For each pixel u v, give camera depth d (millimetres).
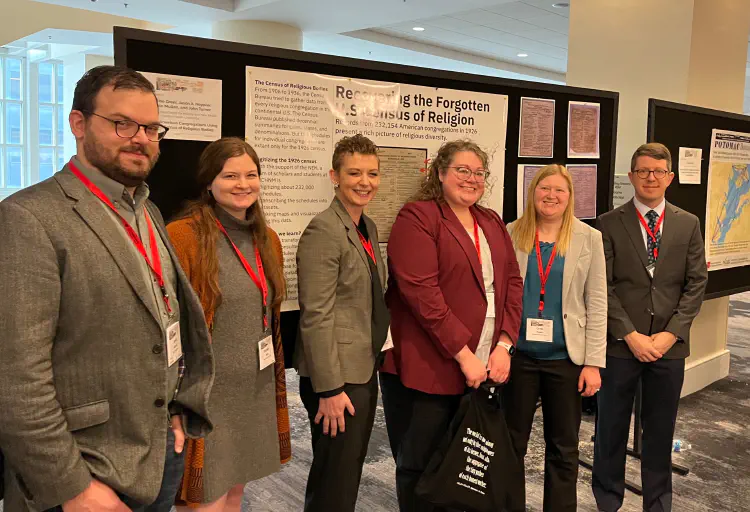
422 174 2541
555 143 3000
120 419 1239
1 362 1073
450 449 2055
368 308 1981
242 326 1664
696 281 2648
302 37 8523
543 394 2383
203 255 1594
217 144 1694
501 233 2281
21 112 15055
